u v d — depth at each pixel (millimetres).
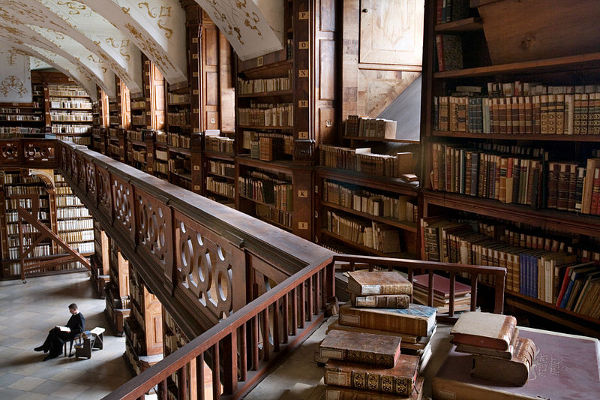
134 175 6809
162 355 10148
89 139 21906
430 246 4820
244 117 8875
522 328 2986
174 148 12414
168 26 10609
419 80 7148
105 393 10156
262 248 3623
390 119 6645
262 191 7934
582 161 3990
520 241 4324
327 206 6977
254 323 2811
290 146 7492
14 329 13211
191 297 5008
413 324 2779
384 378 2371
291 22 7215
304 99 6809
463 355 2668
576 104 3582
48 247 18922
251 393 2662
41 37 15602
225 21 8211
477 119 4359
